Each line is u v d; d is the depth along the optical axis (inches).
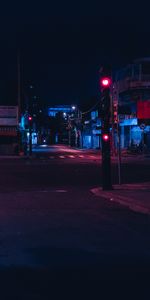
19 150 2755.9
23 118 3125.0
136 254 406.3
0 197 849.5
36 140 6097.4
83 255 402.3
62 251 417.1
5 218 605.3
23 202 775.7
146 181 1146.7
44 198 832.3
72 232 508.7
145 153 2613.2
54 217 614.2
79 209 693.9
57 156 2532.0
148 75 2925.7
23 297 291.4
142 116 2400.3
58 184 1095.0
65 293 299.1
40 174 1376.7
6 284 318.7
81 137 4421.8
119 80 3174.2
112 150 2546.8
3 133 2807.6
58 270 353.7
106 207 718.5
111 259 387.9
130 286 313.7
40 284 318.3
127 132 3184.1
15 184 1099.3
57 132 6648.6
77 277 335.3
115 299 287.4
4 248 429.7
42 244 446.9
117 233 503.5
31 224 559.5
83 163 1899.6
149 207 679.1
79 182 1138.7
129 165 1755.7
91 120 4165.8
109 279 330.0
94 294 297.0
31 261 381.4
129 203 737.0
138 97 2908.5
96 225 554.3
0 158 2341.3
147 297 290.7
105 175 932.6
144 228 534.9
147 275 340.2
